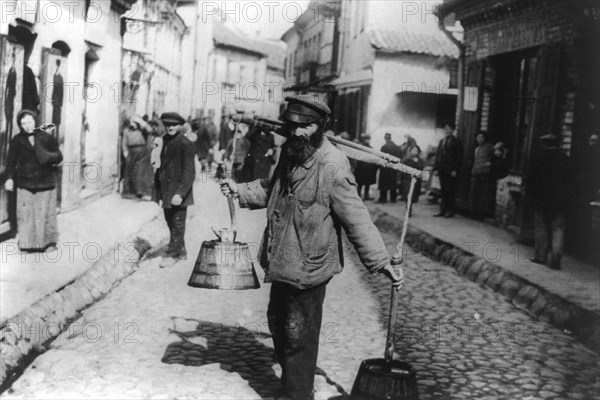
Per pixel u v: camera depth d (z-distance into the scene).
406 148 16.92
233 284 4.92
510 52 13.35
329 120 4.38
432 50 20.00
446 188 14.18
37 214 8.45
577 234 10.37
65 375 5.11
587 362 5.97
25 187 8.38
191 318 6.71
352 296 8.02
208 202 15.79
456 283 9.02
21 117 8.39
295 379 4.46
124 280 8.21
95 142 14.50
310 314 4.43
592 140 10.45
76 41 12.31
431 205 16.59
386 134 17.02
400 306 7.64
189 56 34.06
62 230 10.31
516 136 13.36
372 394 4.25
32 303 6.05
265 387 4.99
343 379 5.23
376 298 7.98
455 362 5.84
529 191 9.31
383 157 4.45
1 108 8.73
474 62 14.80
